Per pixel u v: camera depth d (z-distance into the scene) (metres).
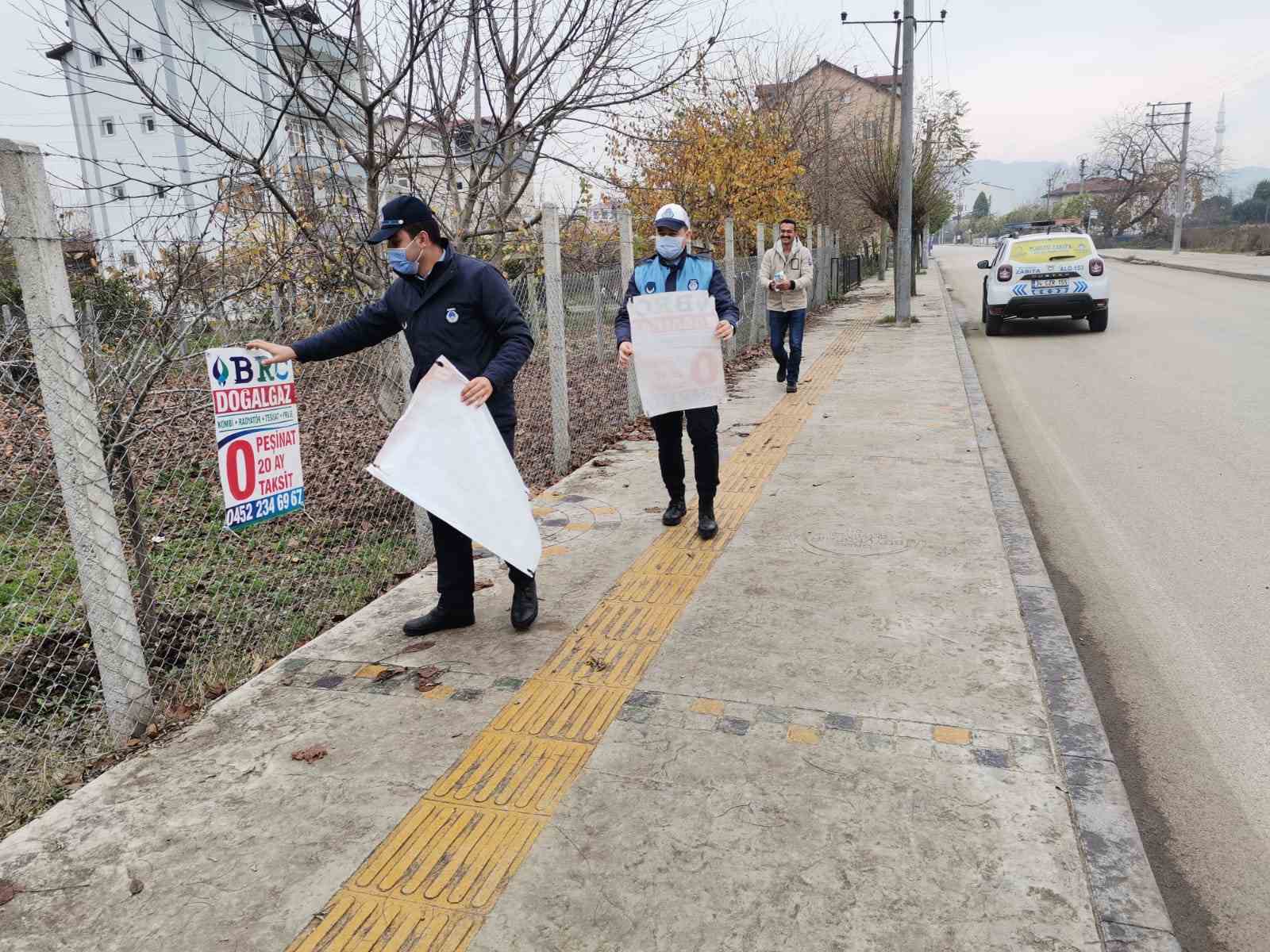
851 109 33.09
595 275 9.42
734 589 4.32
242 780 2.89
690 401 4.92
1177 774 2.99
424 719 3.23
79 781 3.00
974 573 4.40
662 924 2.21
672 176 14.97
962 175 47.97
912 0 15.59
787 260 9.45
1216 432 7.45
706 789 2.74
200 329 4.41
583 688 3.41
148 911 2.32
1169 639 3.95
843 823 2.57
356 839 2.56
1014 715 3.11
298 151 5.85
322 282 5.30
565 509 5.75
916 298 23.81
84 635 4.41
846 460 6.71
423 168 6.33
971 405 8.62
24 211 2.71
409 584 4.62
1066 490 6.20
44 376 2.83
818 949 2.12
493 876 2.40
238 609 4.69
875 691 3.30
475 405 3.56
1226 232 47.72
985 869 2.37
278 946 2.18
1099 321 14.45
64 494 2.94
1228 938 2.29
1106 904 2.24
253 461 3.45
